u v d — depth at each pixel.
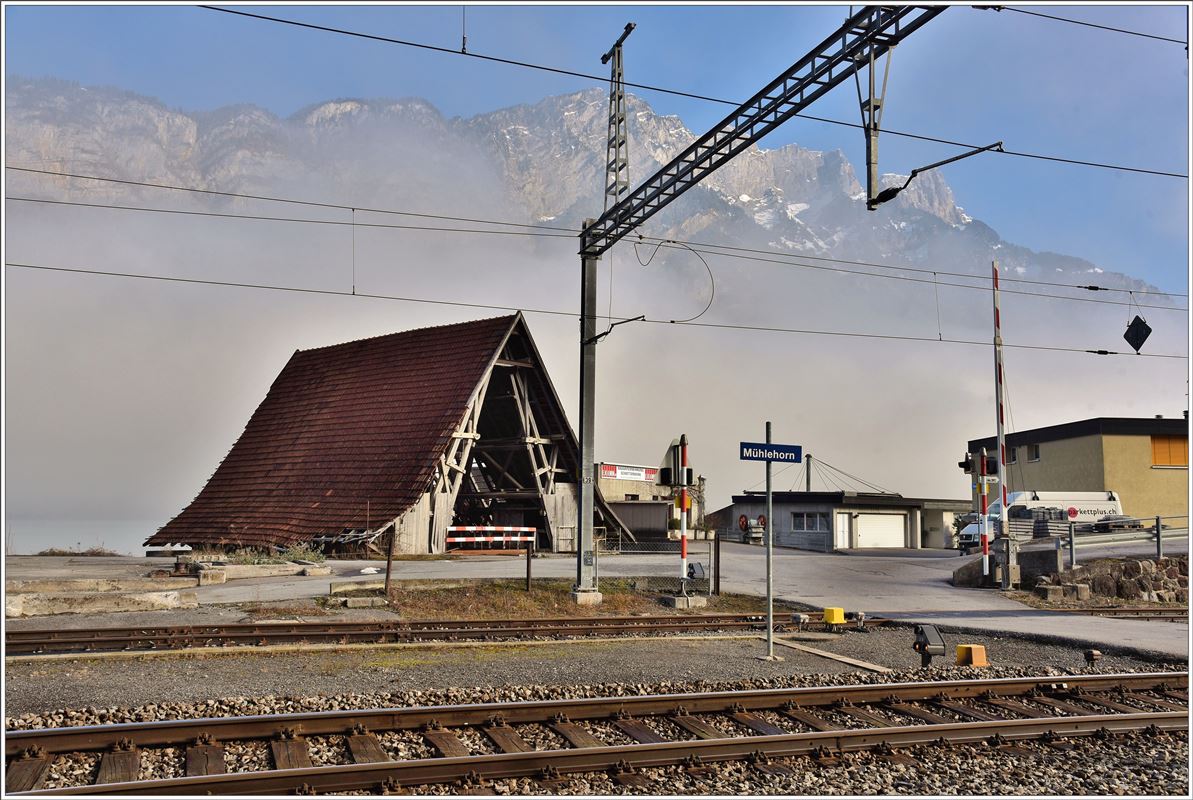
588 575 20.75
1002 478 27.34
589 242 20.59
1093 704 10.63
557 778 7.29
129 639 13.51
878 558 38.72
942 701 10.39
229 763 7.37
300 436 39.69
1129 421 42.81
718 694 9.59
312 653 13.08
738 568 31.03
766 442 14.41
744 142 16.00
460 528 33.47
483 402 35.28
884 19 13.01
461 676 11.58
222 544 34.72
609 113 20.22
